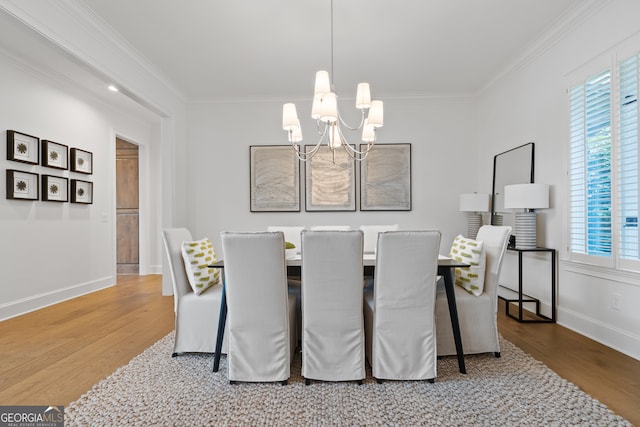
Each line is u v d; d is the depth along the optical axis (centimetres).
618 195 243
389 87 446
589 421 161
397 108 471
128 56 335
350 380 201
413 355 201
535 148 342
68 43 256
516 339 270
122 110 513
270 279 196
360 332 201
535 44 330
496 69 391
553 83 314
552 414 167
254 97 476
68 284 412
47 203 380
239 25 296
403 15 282
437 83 434
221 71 392
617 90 242
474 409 173
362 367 201
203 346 241
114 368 223
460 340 213
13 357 240
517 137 373
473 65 380
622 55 238
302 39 321
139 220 591
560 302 306
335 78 414
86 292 439
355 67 383
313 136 477
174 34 309
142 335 284
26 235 354
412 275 197
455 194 468
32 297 360
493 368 219
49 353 247
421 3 266
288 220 479
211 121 482
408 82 429
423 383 201
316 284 198
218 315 240
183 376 211
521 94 365
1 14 207
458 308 235
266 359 201
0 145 325
